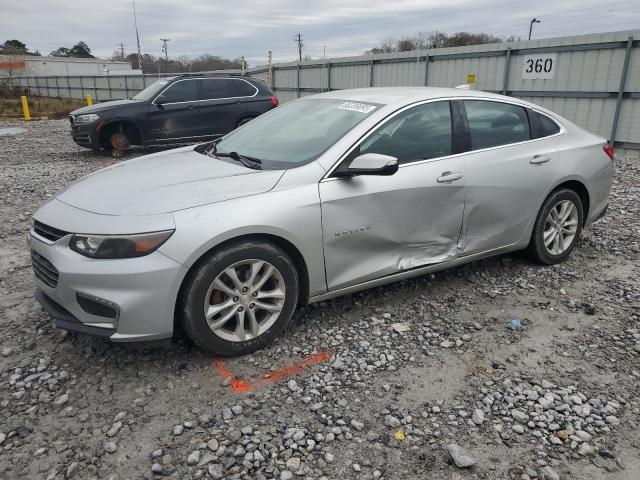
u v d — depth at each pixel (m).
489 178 4.13
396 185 3.66
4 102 34.41
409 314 3.91
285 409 2.83
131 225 2.93
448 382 3.09
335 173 3.48
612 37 11.73
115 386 3.01
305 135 3.86
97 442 2.57
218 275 3.08
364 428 2.70
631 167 9.80
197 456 2.47
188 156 4.15
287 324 3.47
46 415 2.76
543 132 4.64
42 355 3.32
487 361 3.32
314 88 22.91
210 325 3.12
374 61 19.19
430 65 16.80
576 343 3.54
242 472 2.39
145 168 3.82
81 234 2.96
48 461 2.45
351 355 3.35
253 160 3.72
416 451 2.54
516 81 14.18
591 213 5.02
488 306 4.05
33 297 4.17
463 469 2.44
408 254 3.87
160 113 11.97
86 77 42.16
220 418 2.76
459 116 4.12
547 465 2.46
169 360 3.26
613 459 2.51
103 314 2.96
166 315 2.96
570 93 12.84
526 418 2.77
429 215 3.87
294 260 3.44
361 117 3.78
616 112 11.86
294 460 2.46
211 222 3.01
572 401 2.92
